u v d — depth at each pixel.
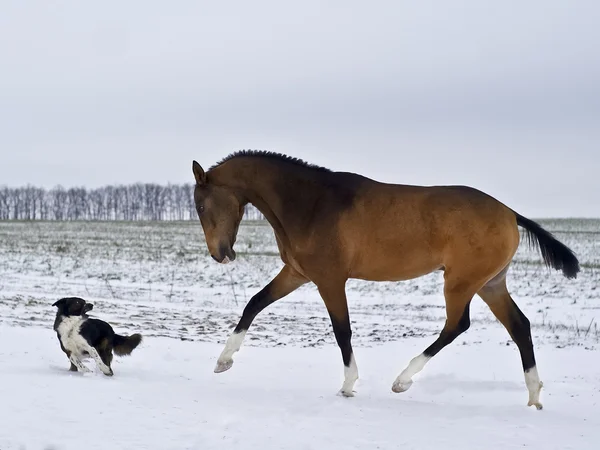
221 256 7.45
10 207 117.19
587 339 12.16
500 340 12.02
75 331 7.61
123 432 5.21
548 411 6.71
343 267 7.15
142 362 8.98
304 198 7.24
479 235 6.93
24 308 14.10
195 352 10.03
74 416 5.57
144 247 32.00
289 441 5.17
